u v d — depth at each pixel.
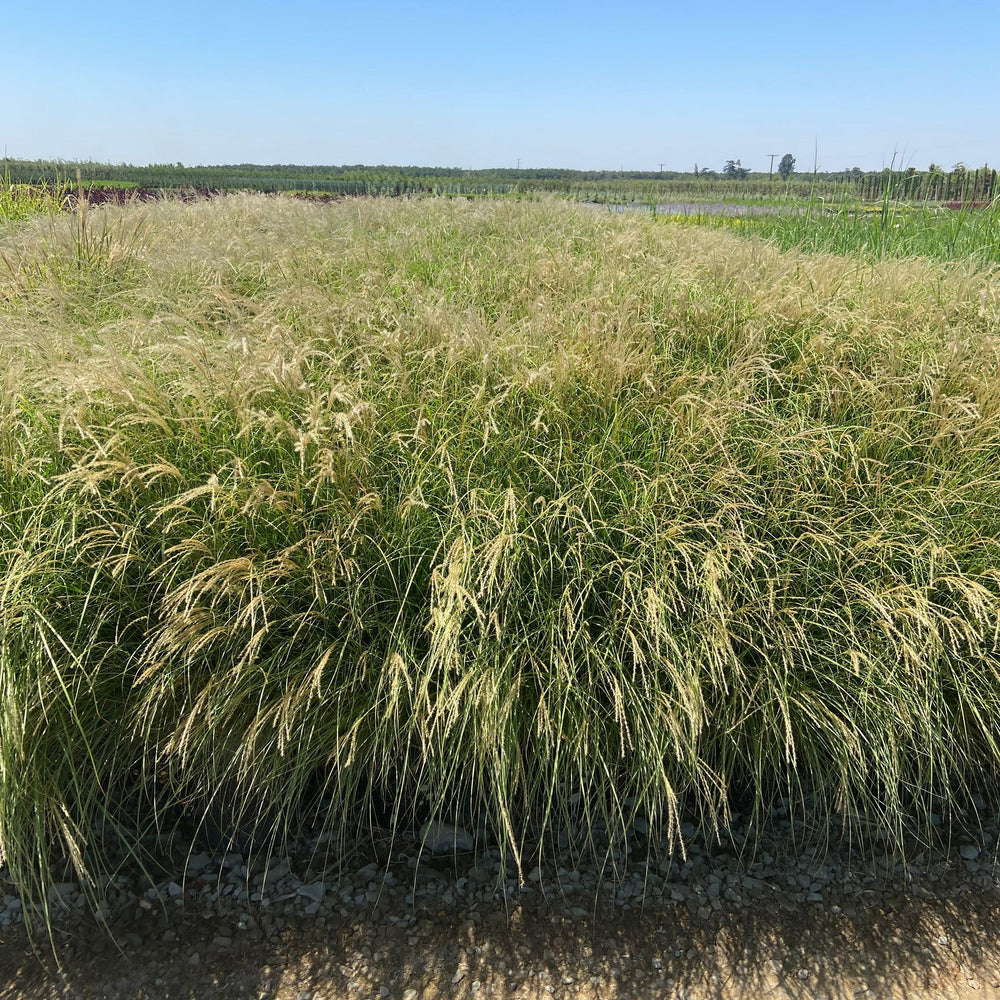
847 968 2.39
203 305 4.09
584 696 2.55
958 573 2.76
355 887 2.62
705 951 2.44
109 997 2.28
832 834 2.81
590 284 4.72
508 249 5.68
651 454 3.09
